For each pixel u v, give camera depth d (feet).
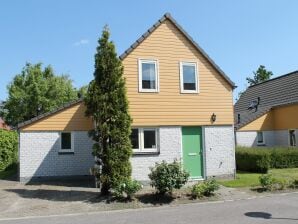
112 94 50.62
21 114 150.92
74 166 73.41
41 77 154.40
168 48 65.10
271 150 87.92
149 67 63.82
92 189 58.70
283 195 50.75
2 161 86.79
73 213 43.27
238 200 48.29
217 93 67.51
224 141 67.15
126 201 47.34
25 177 71.31
